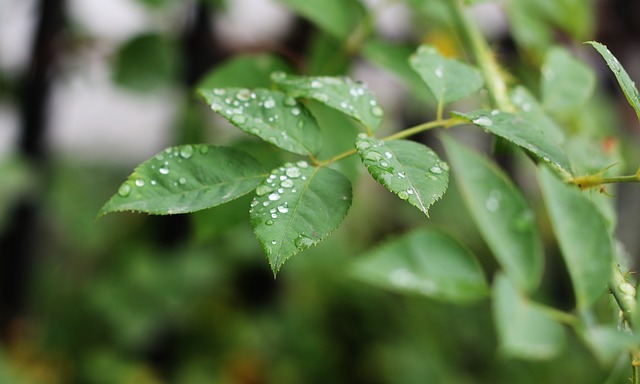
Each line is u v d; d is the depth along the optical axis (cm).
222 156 48
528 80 67
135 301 109
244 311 119
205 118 75
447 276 59
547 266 126
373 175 46
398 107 105
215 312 117
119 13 115
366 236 138
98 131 156
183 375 110
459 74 52
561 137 54
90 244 116
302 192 47
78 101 154
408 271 59
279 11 104
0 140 117
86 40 98
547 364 120
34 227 110
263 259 118
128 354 109
